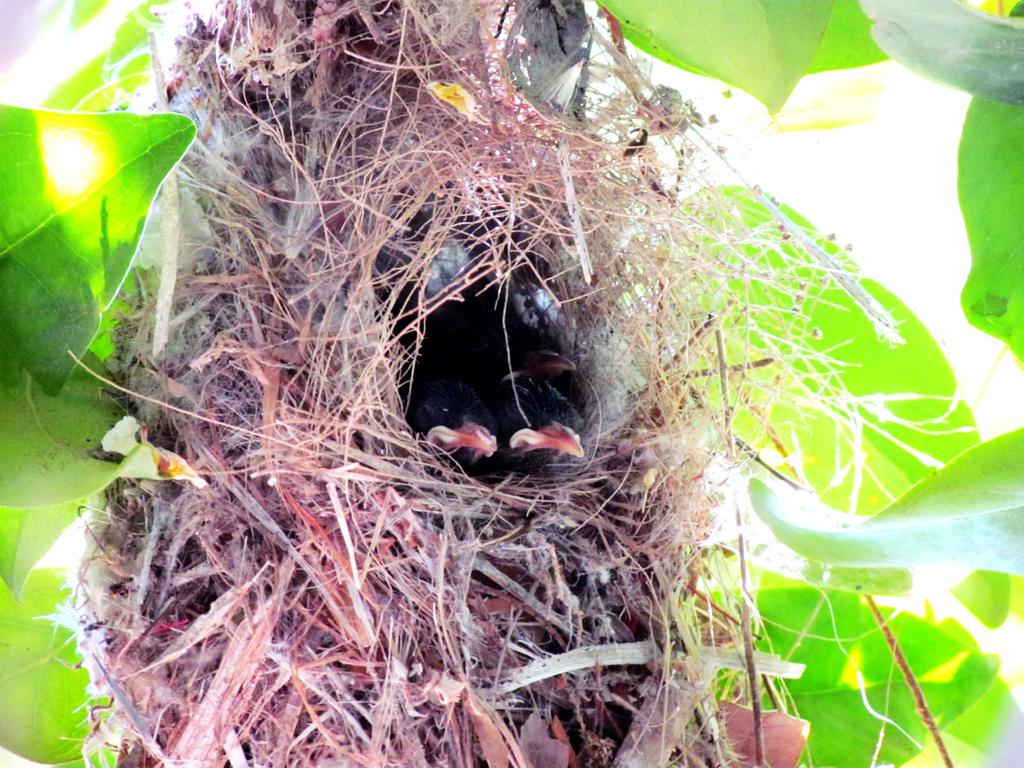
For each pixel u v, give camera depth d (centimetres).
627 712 13
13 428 11
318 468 12
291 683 12
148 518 12
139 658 12
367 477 12
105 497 12
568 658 13
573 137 13
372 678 12
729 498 13
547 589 13
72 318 10
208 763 12
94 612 12
